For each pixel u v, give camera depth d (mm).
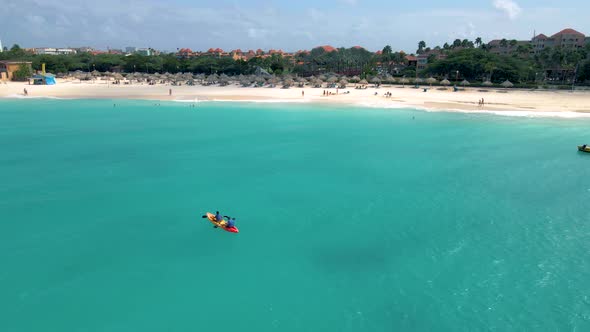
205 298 19078
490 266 21828
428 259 22547
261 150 45875
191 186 33875
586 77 114250
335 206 29875
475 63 116750
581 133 55344
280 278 20688
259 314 18031
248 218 27688
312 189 33406
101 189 32875
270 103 83750
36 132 54375
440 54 175125
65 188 32969
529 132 56062
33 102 83562
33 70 133125
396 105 80125
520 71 114062
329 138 52312
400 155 44125
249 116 69188
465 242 24469
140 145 47688
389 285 20156
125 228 25906
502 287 20031
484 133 55531
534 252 23297
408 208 29562
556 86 104375
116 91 101938
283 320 17672
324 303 18844
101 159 41531
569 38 168875
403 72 146000
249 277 20766
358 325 17406
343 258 22609
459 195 32188
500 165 40375
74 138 51156
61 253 22750
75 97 90812
